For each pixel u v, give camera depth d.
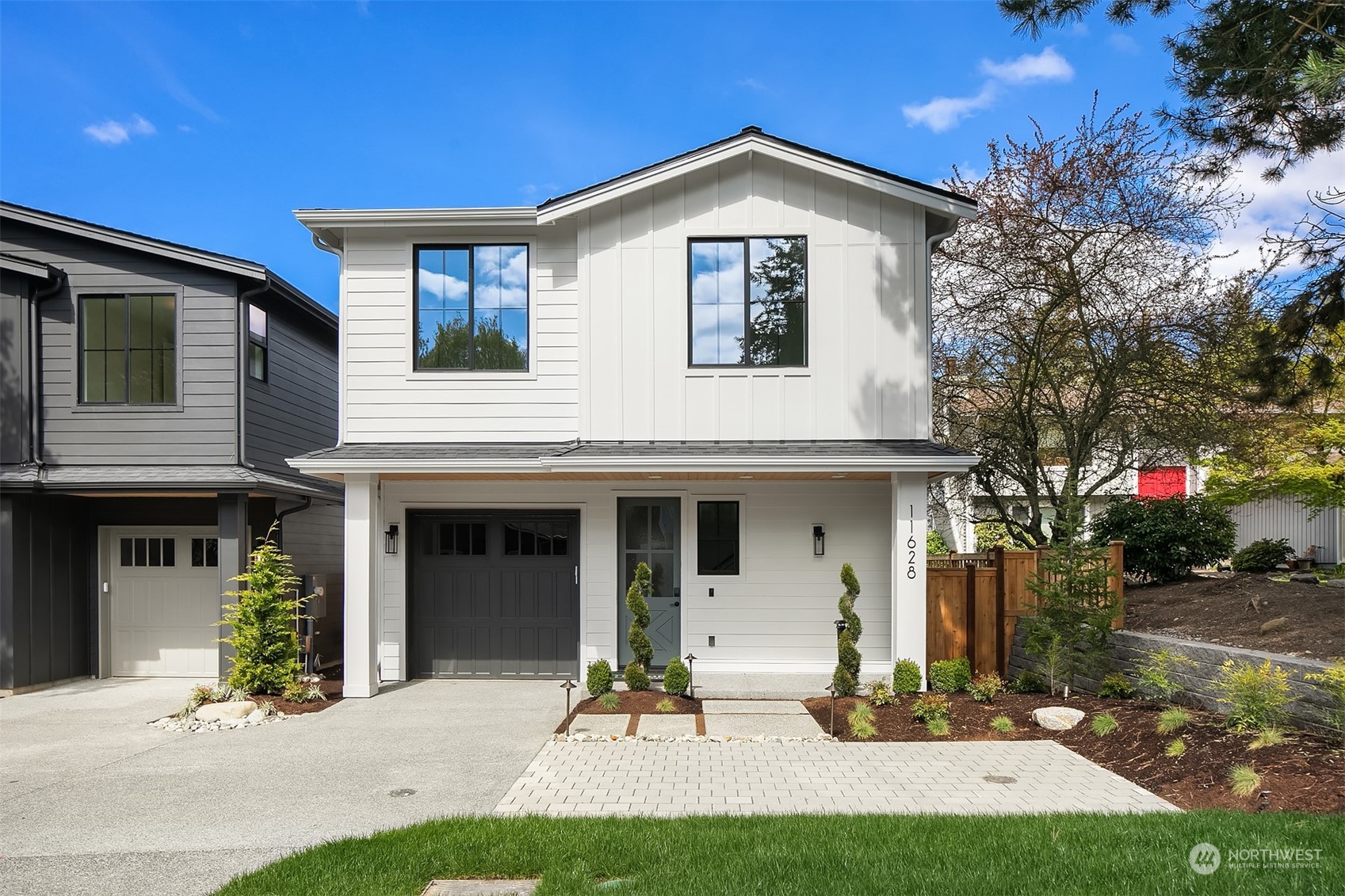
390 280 11.37
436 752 7.82
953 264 13.55
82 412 12.01
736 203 11.02
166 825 5.81
